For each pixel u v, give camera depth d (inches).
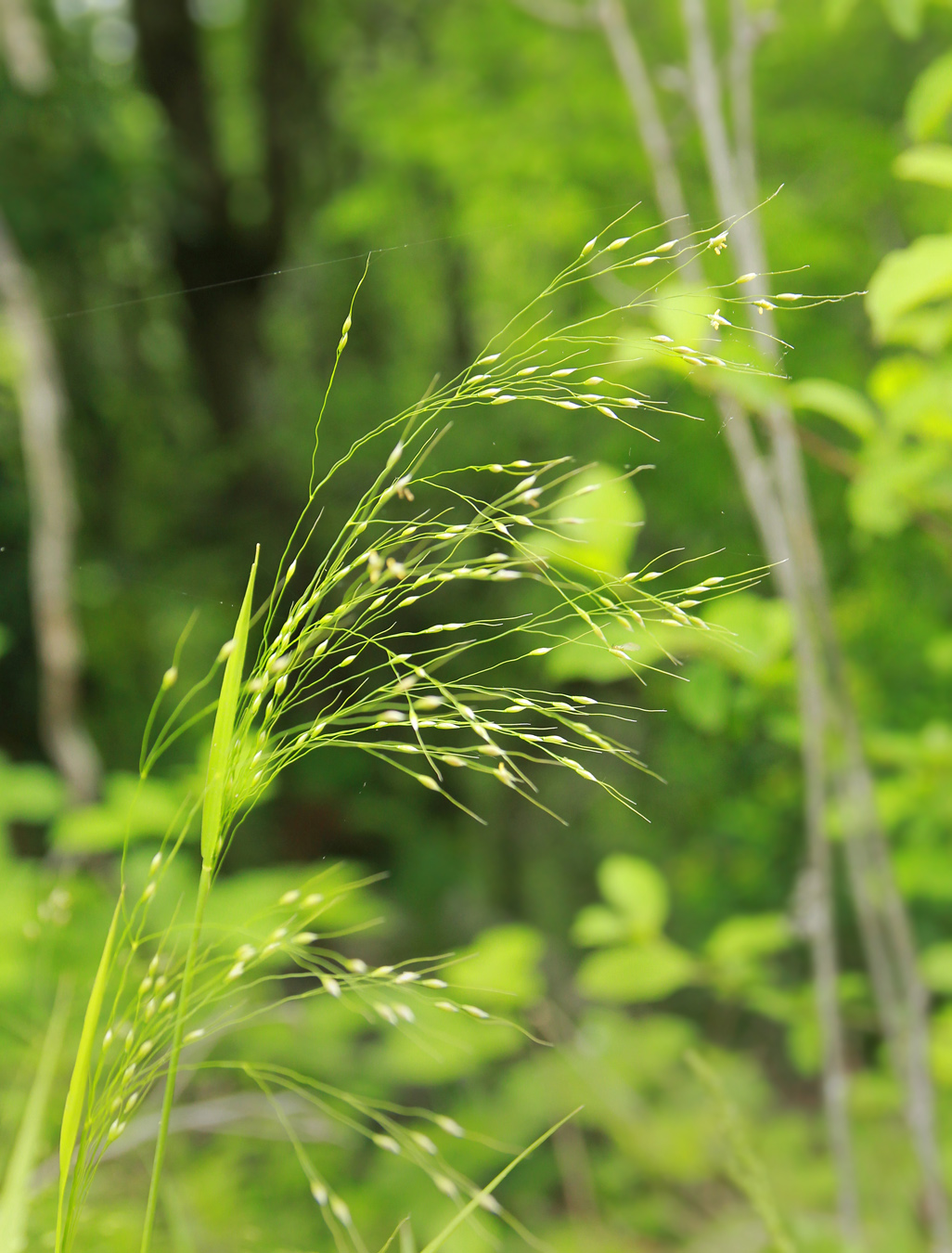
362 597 20.2
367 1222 50.2
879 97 86.0
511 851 125.8
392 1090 61.8
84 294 122.8
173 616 117.2
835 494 57.3
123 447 132.2
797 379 55.6
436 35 140.9
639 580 20.8
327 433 113.7
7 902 42.0
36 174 109.3
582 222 76.5
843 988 55.8
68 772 72.4
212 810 20.1
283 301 151.2
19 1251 22.1
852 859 45.1
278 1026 50.1
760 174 69.9
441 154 94.2
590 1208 66.7
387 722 20.1
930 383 34.2
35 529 81.5
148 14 134.2
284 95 150.4
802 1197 62.1
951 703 64.9
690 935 99.2
